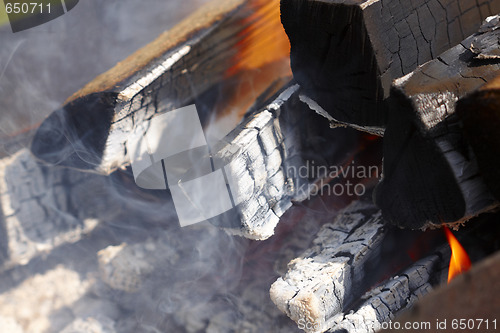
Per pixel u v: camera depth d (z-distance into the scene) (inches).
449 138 50.4
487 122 45.1
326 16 57.5
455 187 50.5
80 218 96.4
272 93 91.4
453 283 35.4
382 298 59.9
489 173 48.5
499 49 53.1
